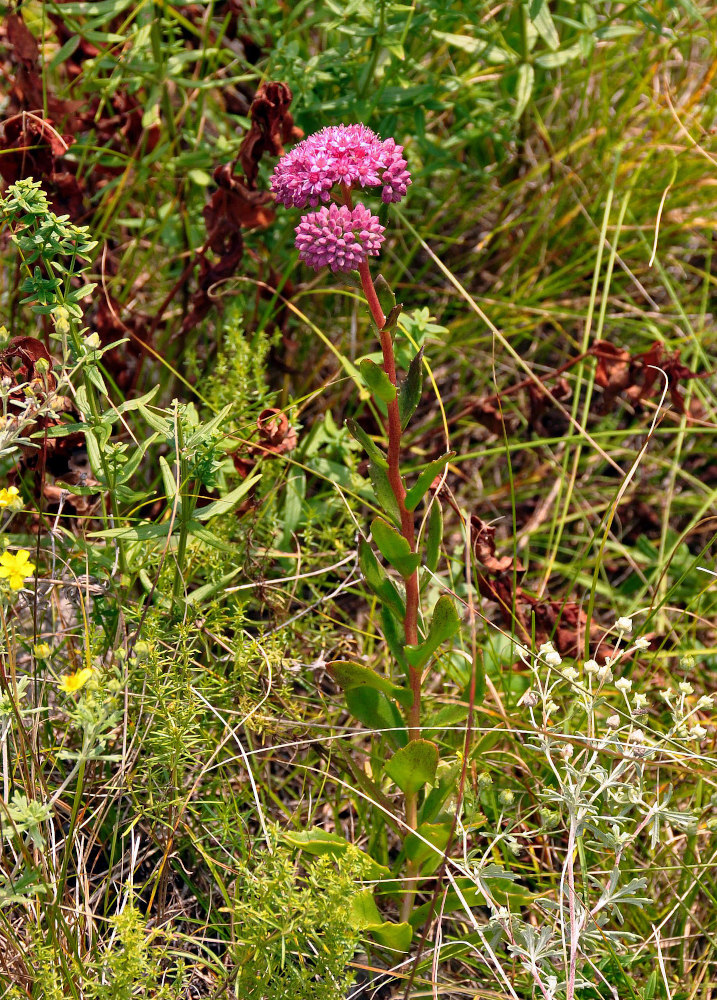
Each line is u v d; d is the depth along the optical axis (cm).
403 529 202
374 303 179
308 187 172
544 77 398
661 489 351
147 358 327
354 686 210
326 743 248
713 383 373
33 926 193
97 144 330
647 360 304
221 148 326
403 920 223
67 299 219
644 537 337
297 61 314
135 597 271
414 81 364
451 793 223
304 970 189
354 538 288
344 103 314
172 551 242
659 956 206
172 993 191
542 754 247
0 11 297
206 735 221
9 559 181
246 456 270
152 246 325
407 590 205
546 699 215
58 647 255
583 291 389
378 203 348
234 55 329
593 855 240
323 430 304
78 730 242
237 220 282
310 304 354
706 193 392
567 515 343
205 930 224
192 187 339
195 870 235
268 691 225
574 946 185
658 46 390
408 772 207
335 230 170
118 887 226
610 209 384
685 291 391
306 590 296
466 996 223
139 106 325
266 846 221
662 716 284
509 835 214
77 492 228
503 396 358
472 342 355
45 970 180
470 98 370
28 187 212
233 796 222
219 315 310
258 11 313
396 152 176
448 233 394
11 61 327
